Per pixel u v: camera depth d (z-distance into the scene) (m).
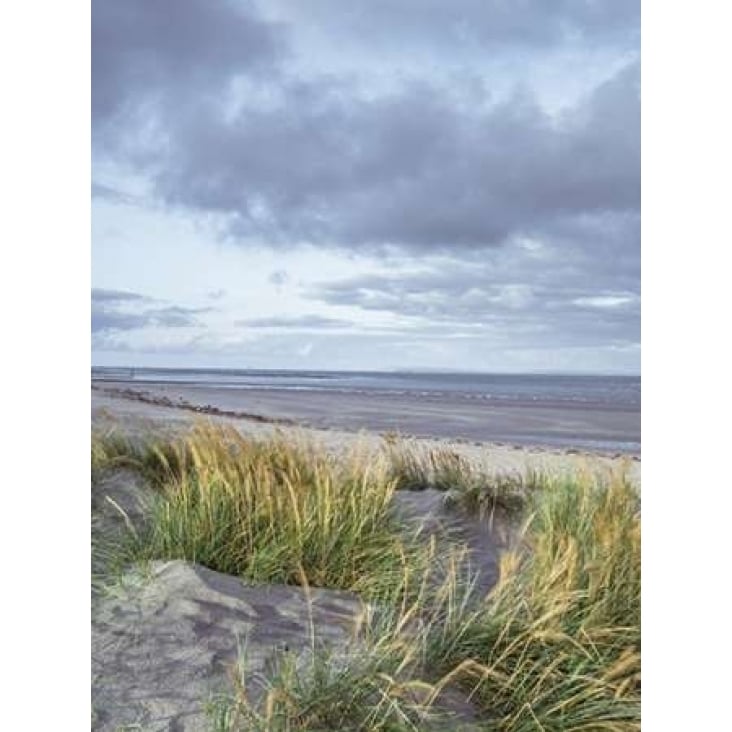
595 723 2.56
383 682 2.44
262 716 2.29
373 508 3.84
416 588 3.34
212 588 3.07
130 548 3.53
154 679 2.48
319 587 3.29
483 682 2.66
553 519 4.05
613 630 3.05
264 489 3.64
